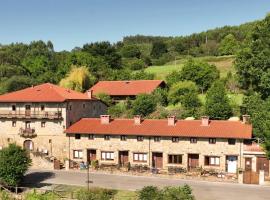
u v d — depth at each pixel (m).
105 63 138.12
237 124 64.75
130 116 88.06
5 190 56.88
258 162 60.31
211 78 103.50
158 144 65.44
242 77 83.00
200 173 61.06
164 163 65.25
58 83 118.38
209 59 142.00
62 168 69.44
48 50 195.75
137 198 48.81
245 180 58.19
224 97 81.44
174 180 60.25
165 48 191.62
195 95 89.12
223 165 62.28
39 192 55.66
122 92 102.25
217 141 62.47
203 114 79.62
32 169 69.06
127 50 184.88
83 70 112.75
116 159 67.56
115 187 56.53
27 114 73.25
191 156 64.56
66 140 71.00
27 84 115.88
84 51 148.25
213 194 52.38
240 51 84.81
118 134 66.75
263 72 77.88
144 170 64.44
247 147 61.00
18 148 60.38
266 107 68.44
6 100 73.94
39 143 73.19
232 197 50.97
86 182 59.53
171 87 101.62
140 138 66.38
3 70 136.88
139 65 150.62
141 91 100.62
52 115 71.62
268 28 83.56
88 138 69.38
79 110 76.25
